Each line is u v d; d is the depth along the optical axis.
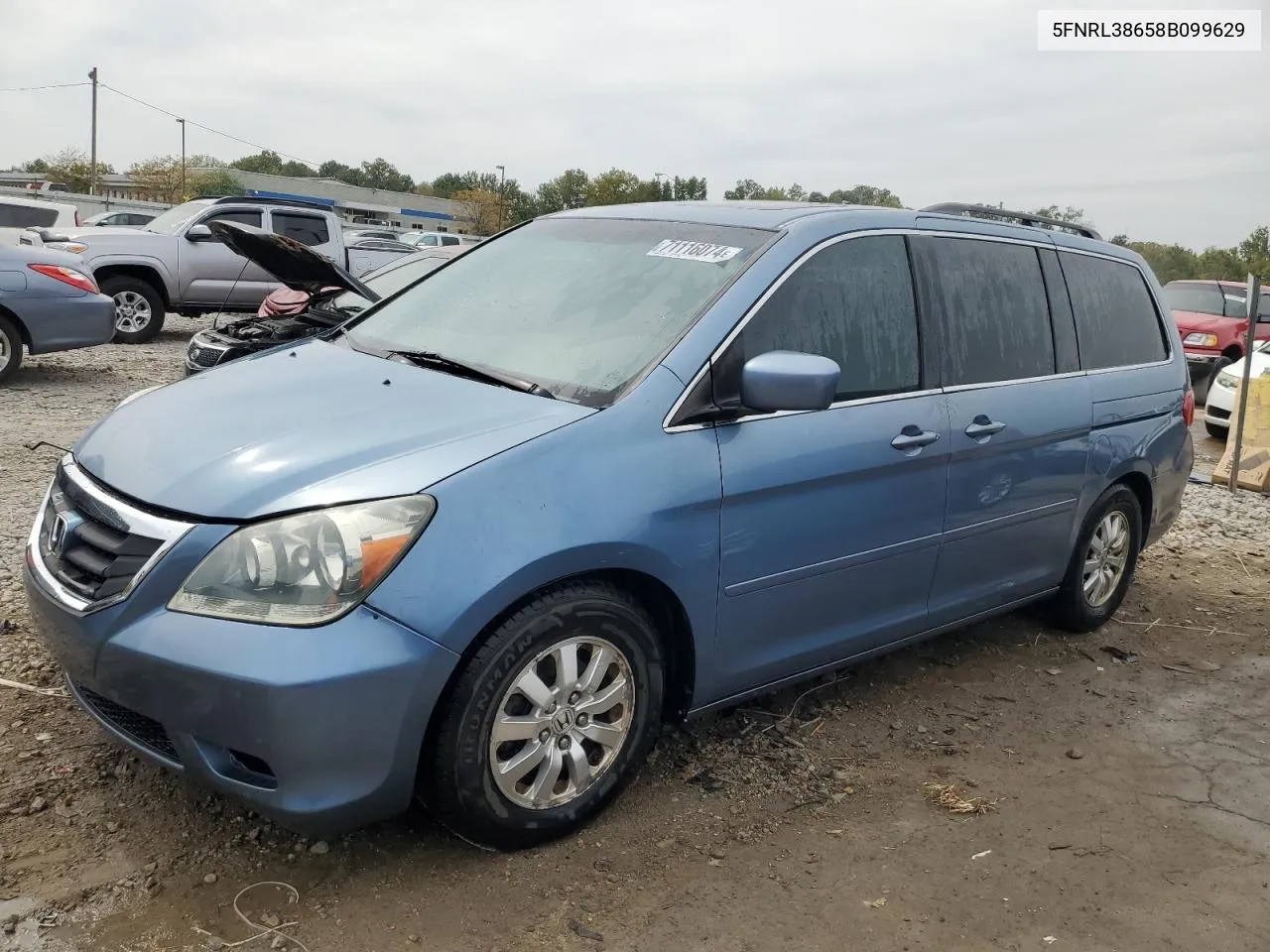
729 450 3.08
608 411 2.90
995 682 4.40
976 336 4.02
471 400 2.97
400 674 2.46
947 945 2.64
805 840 3.07
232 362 3.71
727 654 3.23
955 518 3.89
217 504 2.53
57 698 3.48
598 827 3.03
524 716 2.76
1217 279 17.00
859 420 3.46
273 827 2.88
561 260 3.80
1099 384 4.60
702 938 2.59
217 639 2.41
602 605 2.83
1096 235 5.04
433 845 2.86
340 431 2.79
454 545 2.53
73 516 2.78
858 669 4.38
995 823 3.26
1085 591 4.88
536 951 2.49
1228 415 11.09
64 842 2.75
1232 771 3.75
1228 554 6.81
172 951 2.40
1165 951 2.69
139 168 66.38
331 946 2.45
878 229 3.76
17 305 9.07
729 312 3.20
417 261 7.62
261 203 13.71
